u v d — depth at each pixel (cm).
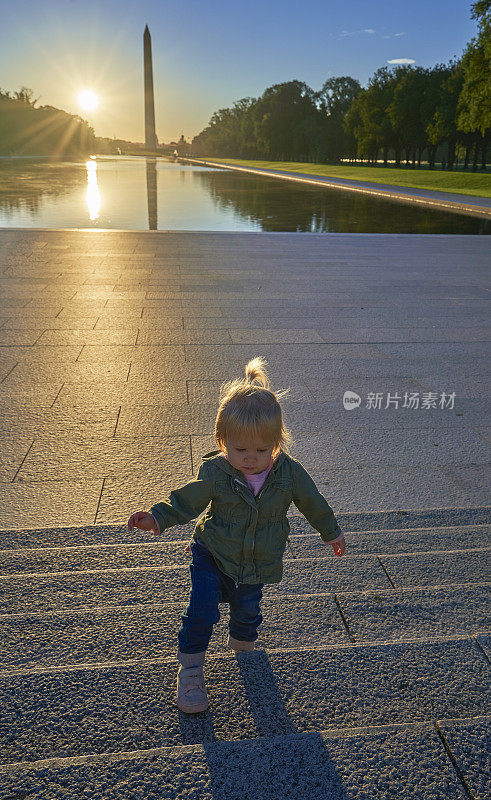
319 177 5997
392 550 358
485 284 1188
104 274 1195
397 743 180
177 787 165
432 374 691
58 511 410
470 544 367
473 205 3073
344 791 165
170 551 343
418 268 1347
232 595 229
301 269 1306
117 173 6869
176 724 197
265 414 190
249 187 4903
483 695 211
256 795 163
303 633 259
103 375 658
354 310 965
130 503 421
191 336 805
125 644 250
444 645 236
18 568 325
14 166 8238
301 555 344
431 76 8562
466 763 174
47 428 531
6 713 199
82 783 167
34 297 996
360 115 9562
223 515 215
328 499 439
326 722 198
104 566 329
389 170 6372
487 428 560
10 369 669
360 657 228
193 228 2350
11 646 247
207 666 222
